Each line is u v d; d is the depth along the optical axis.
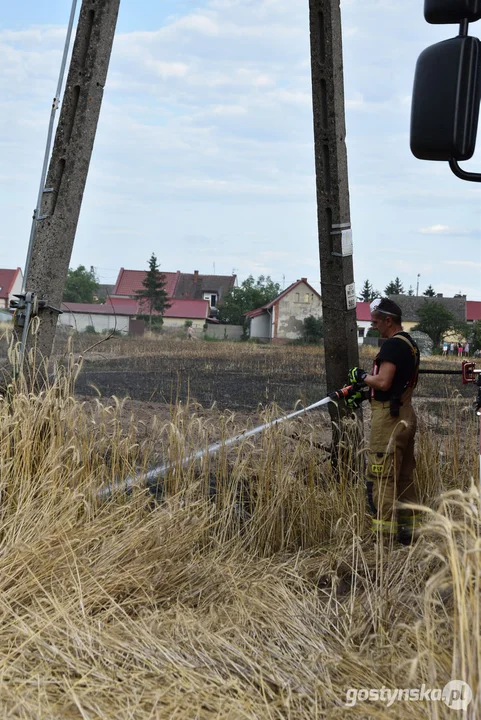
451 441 7.40
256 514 5.56
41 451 5.34
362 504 5.82
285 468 5.82
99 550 4.50
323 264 6.97
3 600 3.79
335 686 3.16
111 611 3.81
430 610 3.10
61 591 3.97
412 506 2.69
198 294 99.50
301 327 75.19
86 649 3.33
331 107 6.79
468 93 3.30
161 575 4.36
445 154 3.34
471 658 2.56
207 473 5.76
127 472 5.61
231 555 5.10
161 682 3.17
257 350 37.19
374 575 4.64
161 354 29.02
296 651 3.48
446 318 56.31
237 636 3.63
